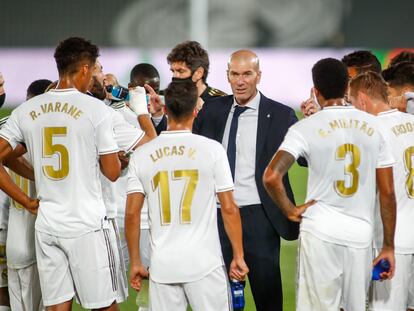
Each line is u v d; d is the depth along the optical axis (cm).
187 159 1628
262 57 6819
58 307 1766
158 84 2239
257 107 1991
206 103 2064
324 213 1664
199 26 7231
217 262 1636
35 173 1753
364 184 1664
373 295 1812
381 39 7244
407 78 1958
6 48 6912
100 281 1744
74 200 1728
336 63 1692
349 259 1656
